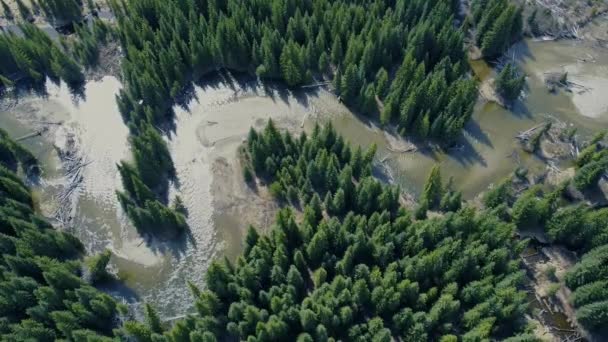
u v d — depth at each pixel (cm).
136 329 4638
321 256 5303
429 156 6694
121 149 6925
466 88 6531
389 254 5103
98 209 6331
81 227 6181
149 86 6812
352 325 4881
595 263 5031
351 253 5056
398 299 4797
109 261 5872
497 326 4884
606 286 4978
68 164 6775
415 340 4700
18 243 5325
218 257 5872
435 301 4938
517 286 5406
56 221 6222
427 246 5241
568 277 5278
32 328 4716
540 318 5228
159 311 5534
